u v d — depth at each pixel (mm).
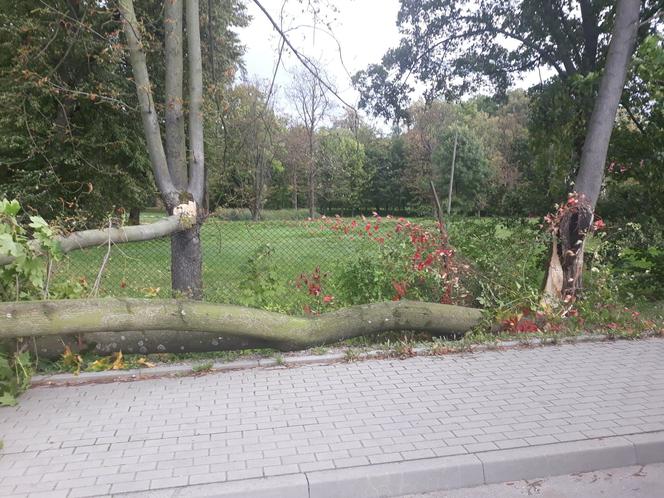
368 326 5797
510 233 8047
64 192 16391
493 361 5551
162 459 3506
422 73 11266
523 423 4027
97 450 3639
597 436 3801
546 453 3545
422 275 6664
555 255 7223
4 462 3479
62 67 14555
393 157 49438
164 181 6680
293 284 6789
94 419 4148
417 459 3471
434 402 4453
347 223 7043
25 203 15344
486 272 6984
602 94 7309
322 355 5582
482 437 3791
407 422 4055
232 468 3377
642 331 6590
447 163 40406
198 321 5016
